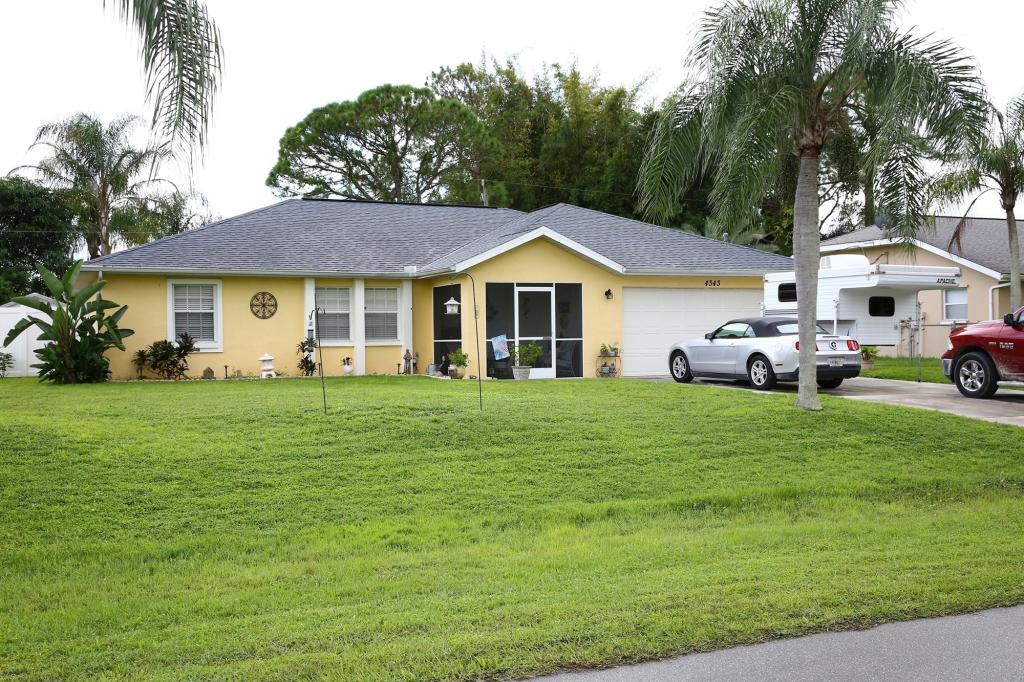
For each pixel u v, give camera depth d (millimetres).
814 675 4500
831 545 7293
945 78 12023
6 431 9977
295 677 4387
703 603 5500
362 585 6207
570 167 46906
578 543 7496
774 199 38594
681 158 13570
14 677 4465
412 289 22375
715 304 22359
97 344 18109
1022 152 20938
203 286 20359
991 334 15648
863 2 11734
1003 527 8016
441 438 10711
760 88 12375
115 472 8844
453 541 7645
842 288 19891
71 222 35344
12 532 7398
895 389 17859
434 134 44594
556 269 20578
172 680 4355
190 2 7480
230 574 6633
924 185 13211
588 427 11609
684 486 9633
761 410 12867
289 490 8781
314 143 43719
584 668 4578
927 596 5680
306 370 20906
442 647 4766
